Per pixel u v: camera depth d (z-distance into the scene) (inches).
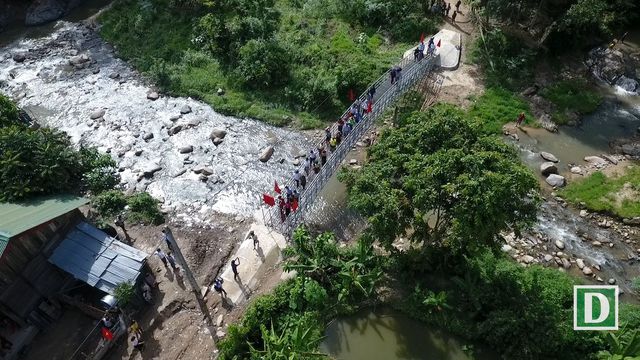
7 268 882.1
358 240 1047.6
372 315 960.9
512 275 964.0
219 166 1317.7
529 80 1536.7
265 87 1514.5
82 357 902.4
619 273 1062.4
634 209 1174.3
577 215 1190.3
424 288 976.3
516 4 1550.2
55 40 1792.6
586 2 1449.3
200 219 1172.5
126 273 944.9
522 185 832.9
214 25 1587.1
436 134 922.1
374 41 1641.2
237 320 947.3
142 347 912.9
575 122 1440.7
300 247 977.5
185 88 1541.6
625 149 1353.3
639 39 1732.3
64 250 960.9
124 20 1796.3
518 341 874.1
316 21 1721.2
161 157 1346.0
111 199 1165.7
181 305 978.1
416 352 911.0
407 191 882.8
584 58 1628.9
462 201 826.2
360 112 1224.8
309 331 853.8
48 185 1104.2
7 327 912.3
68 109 1507.1
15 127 1197.1
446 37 1648.6
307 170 1163.3
